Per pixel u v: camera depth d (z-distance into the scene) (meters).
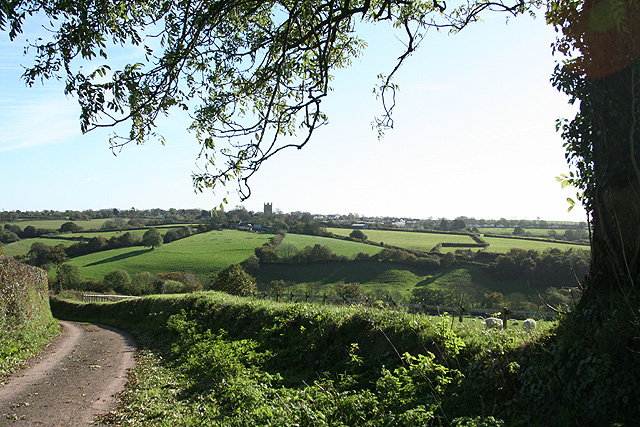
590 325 5.08
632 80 5.00
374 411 5.51
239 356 9.98
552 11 5.91
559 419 4.54
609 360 4.48
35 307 18.75
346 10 4.89
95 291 52.84
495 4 5.68
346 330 9.16
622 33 5.06
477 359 5.98
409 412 4.78
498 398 5.32
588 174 5.54
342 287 29.52
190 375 9.66
